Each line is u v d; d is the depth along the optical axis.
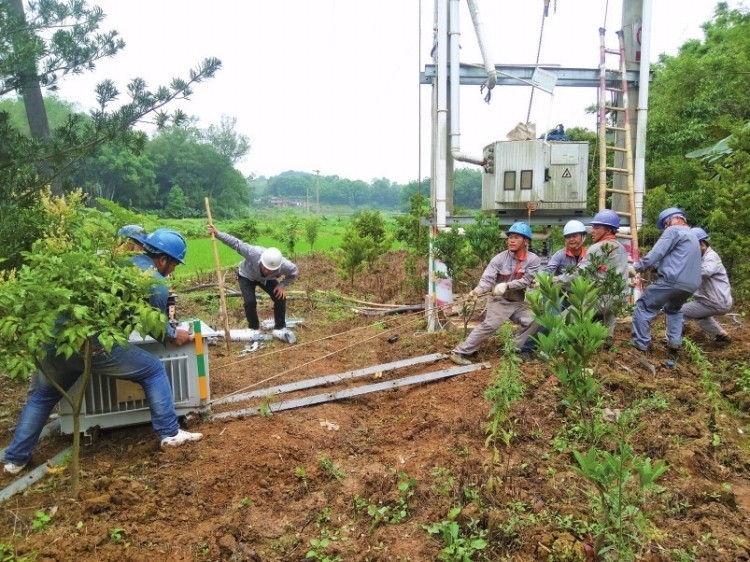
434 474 4.17
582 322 3.03
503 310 6.59
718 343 7.67
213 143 94.25
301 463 4.46
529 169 7.92
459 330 7.68
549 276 3.38
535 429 4.92
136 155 6.35
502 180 8.09
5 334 3.12
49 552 3.27
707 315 7.41
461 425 5.01
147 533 3.53
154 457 4.40
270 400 5.64
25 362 3.19
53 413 5.22
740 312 9.39
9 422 5.27
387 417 5.50
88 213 3.92
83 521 3.61
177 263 4.87
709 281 7.30
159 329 3.67
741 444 5.14
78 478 3.85
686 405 5.64
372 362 7.15
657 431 4.92
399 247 24.80
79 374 4.22
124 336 3.46
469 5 8.14
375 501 3.89
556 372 3.16
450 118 8.55
